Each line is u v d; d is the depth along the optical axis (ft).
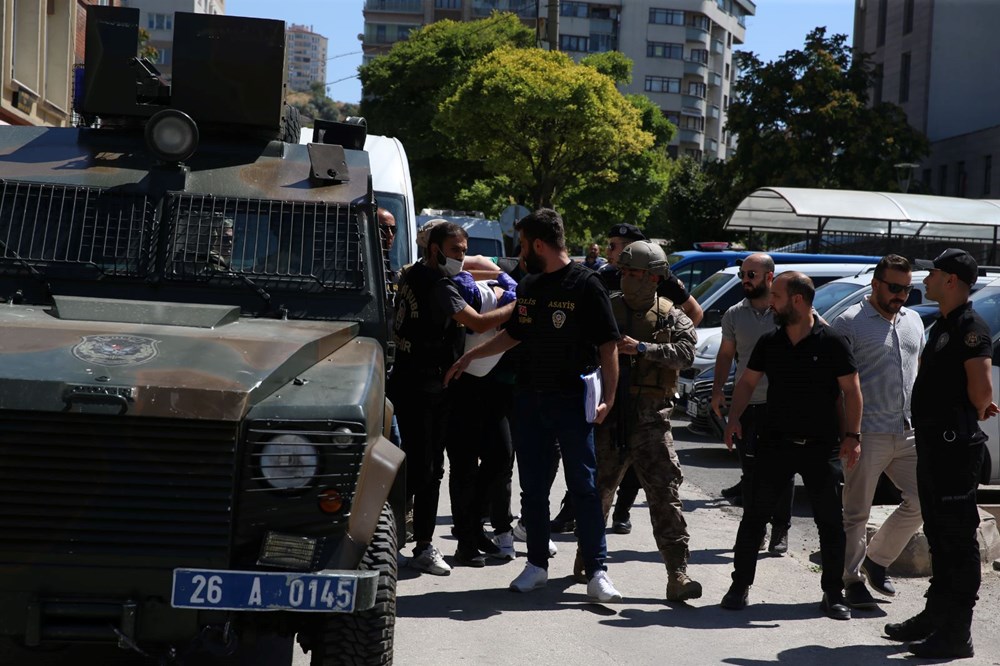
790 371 21.76
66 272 18.26
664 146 194.18
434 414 23.26
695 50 364.99
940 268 19.72
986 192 148.46
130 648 13.10
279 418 13.41
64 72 83.66
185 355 14.25
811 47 145.07
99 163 20.26
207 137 22.33
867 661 19.31
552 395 21.72
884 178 139.85
